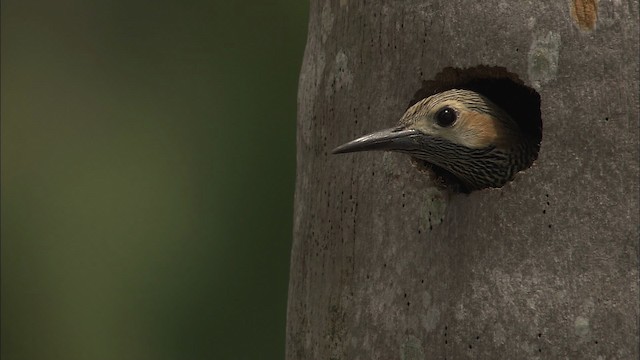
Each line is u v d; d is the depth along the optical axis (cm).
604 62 976
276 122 1855
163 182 1862
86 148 1900
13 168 1897
